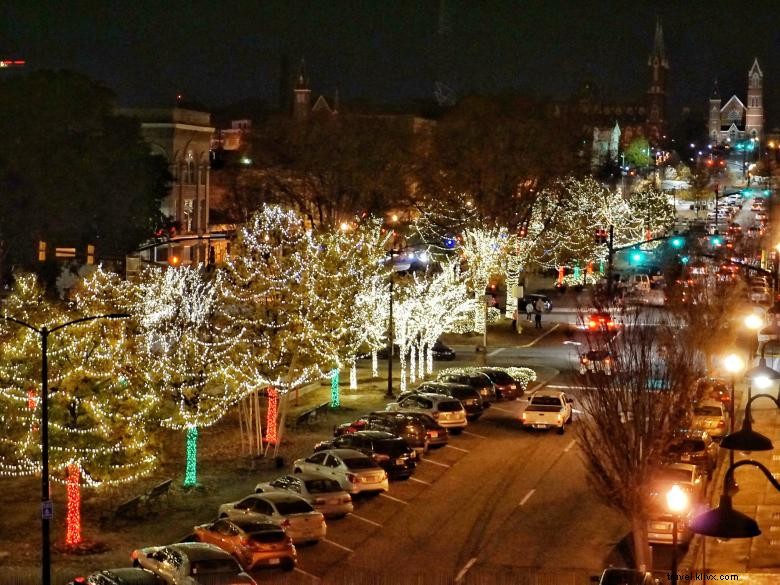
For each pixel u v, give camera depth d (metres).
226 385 46.12
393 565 35.59
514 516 41.34
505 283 98.12
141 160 98.12
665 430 35.28
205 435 53.94
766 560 36.38
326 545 37.72
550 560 36.31
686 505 32.59
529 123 94.56
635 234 125.88
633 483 34.88
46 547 31.19
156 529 38.88
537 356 79.31
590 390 43.09
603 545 38.00
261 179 102.44
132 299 48.44
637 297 88.81
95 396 36.78
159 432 42.81
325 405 58.88
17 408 36.62
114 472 36.91
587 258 108.25
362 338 62.75
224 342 46.34
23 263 91.81
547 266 107.06
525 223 97.06
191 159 122.62
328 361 50.28
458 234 94.50
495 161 91.25
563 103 106.94
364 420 50.75
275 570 34.44
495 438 53.88
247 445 51.72
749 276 91.75
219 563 30.86
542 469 48.03
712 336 55.03
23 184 90.62
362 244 64.81
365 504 42.84
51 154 91.50
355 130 102.75
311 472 43.38
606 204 117.81
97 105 95.56
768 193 165.38
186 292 61.16
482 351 75.56
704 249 105.19
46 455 31.56
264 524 34.91
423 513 41.75
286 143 101.56
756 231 129.50
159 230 104.25
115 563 35.12
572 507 42.47
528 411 54.75
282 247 54.97
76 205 92.19
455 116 99.25
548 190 97.69
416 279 67.06
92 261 66.50
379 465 44.28
